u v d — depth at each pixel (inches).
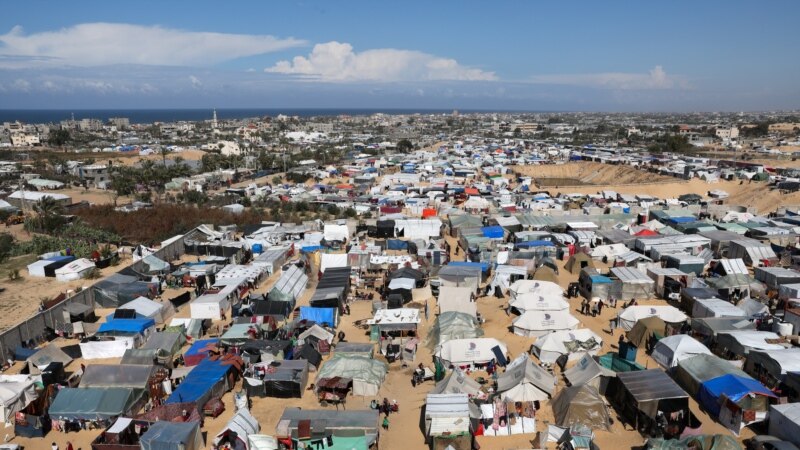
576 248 2719.0
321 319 1852.9
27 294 2219.5
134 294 2086.6
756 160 6545.3
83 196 4719.5
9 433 1284.4
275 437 1170.0
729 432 1224.8
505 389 1358.3
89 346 1685.5
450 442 1164.5
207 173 5605.3
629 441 1208.8
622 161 6343.5
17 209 3838.6
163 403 1311.5
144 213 3622.0
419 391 1450.5
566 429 1205.1
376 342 1763.0
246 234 3218.5
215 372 1424.7
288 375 1433.3
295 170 5984.3
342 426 1176.2
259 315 1887.3
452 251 2940.5
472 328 1724.9
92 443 1178.0
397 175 5413.4
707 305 1828.2
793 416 1146.7
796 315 1689.2
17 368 1589.6
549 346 1603.1
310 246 2832.2
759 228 2982.3
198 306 1962.4
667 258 2454.5
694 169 5413.4
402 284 2142.0
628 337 1739.7
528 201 4109.3
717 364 1397.6
